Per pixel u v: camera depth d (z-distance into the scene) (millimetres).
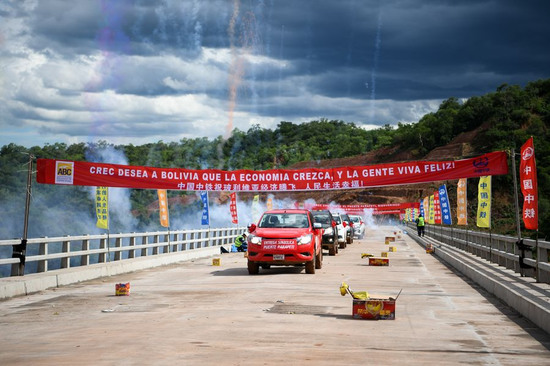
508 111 159875
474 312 11812
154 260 24500
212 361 7270
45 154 117125
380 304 10719
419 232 49469
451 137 170250
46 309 12375
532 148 14164
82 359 7402
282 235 20156
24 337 9133
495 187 119312
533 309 10445
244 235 36438
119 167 24094
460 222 30141
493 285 14648
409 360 7434
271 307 12305
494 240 21516
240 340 8664
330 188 25953
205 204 35406
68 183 23375
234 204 42000
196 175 25484
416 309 12188
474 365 7215
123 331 9492
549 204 102375
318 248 21750
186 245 30969
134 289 16141
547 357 7723
